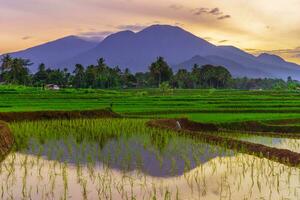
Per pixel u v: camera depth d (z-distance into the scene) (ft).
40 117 135.95
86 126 115.14
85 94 267.80
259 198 46.03
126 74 527.81
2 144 75.56
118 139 91.25
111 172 58.44
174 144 84.43
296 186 50.85
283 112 159.94
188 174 57.41
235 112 158.20
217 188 50.08
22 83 435.53
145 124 117.08
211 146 82.38
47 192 48.26
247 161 66.39
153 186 50.83
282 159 67.21
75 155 71.41
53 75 473.67
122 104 184.44
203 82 571.69
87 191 48.67
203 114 146.82
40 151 75.41
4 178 54.80
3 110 138.41
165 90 317.22
